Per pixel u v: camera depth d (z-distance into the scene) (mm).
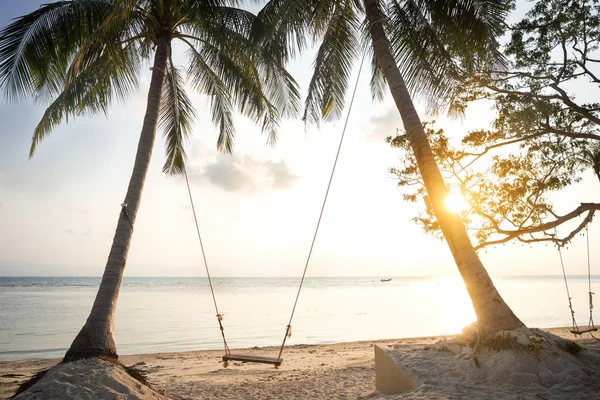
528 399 5602
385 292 69625
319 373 9977
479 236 11141
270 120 12570
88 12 8664
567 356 6469
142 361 13539
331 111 11594
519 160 11031
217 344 18219
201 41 10312
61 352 16016
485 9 8922
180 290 78188
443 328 23016
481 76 10914
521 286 88375
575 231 10266
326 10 9789
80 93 9719
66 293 59719
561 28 10531
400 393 6711
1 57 8367
